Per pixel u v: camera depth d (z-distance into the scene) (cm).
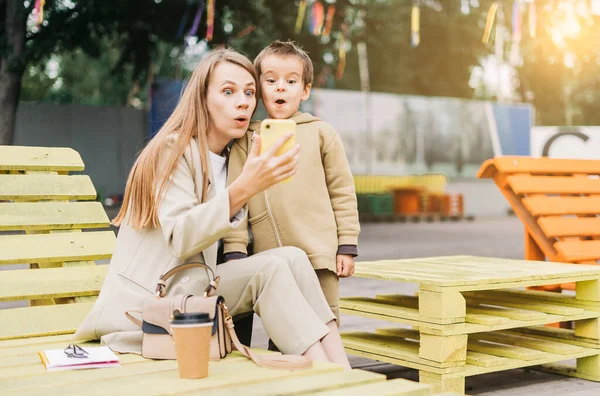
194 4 1461
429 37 2378
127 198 245
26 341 261
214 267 247
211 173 246
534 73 2692
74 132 1794
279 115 322
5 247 318
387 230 1662
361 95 2091
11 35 1316
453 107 2256
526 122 2362
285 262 248
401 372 378
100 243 342
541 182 447
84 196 359
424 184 2191
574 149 1072
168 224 228
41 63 1496
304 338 236
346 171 324
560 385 350
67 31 1369
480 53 2469
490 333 386
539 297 386
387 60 2539
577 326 366
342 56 1764
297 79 322
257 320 519
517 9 1354
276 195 307
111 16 1394
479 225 1877
